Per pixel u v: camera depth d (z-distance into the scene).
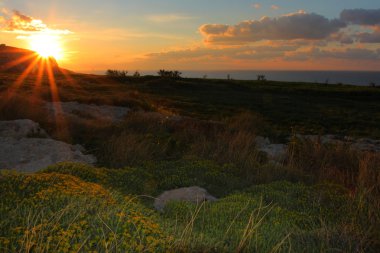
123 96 31.77
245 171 12.22
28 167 11.89
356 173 13.09
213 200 9.45
